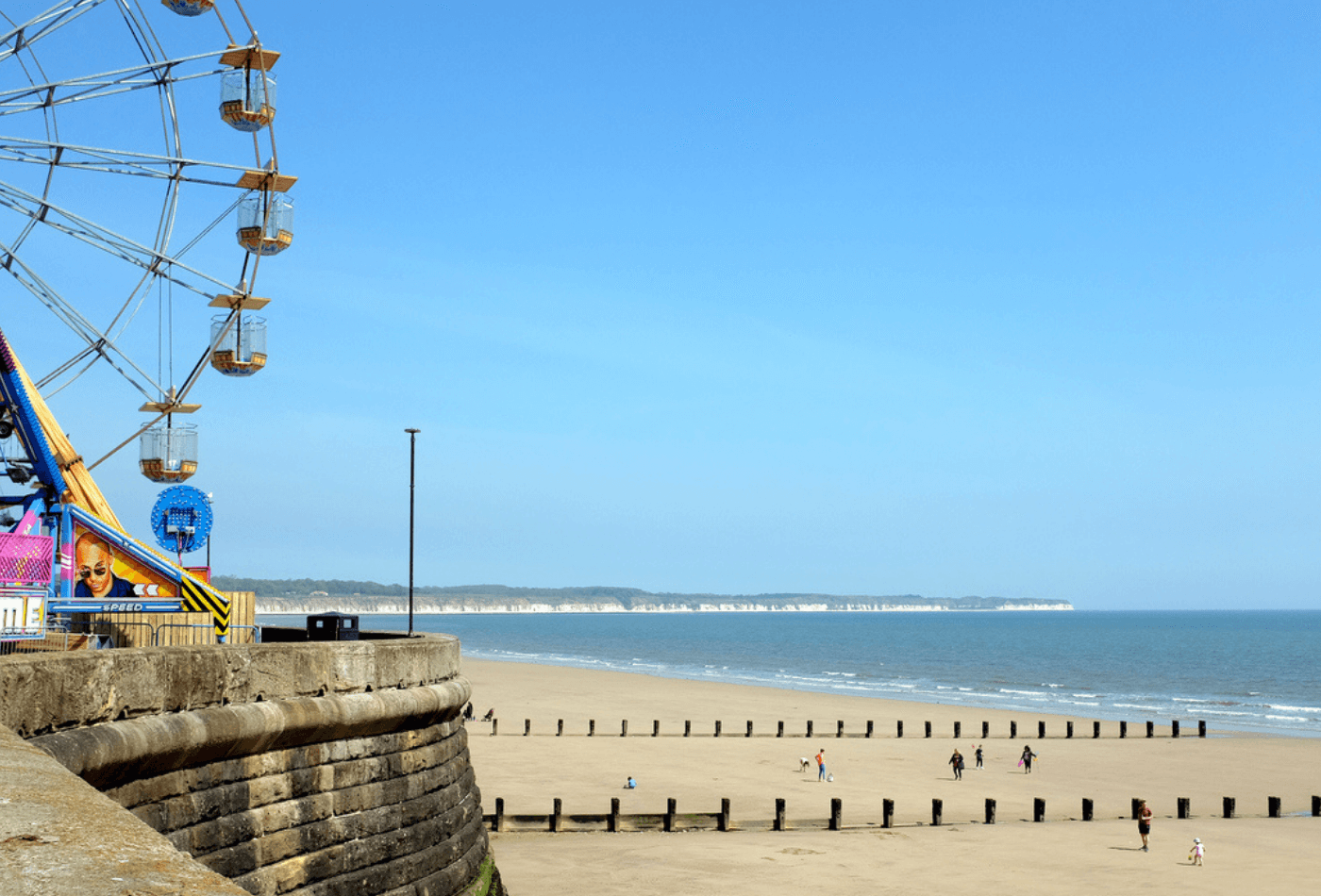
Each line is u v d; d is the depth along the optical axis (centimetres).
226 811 1476
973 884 3353
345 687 1703
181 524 2736
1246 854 3803
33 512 2248
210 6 3203
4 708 1093
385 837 1772
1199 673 15125
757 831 4022
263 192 3281
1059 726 7800
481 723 7356
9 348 2264
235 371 3334
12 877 351
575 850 3659
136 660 1324
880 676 14212
